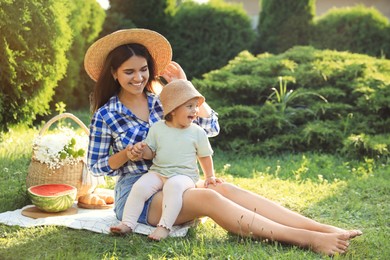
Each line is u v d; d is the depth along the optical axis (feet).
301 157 24.99
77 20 35.76
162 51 14.58
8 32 24.81
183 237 13.23
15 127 26.76
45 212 14.99
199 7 43.80
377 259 12.07
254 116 27.43
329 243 12.20
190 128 13.61
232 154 26.22
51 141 15.97
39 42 26.21
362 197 17.90
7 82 25.55
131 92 13.88
